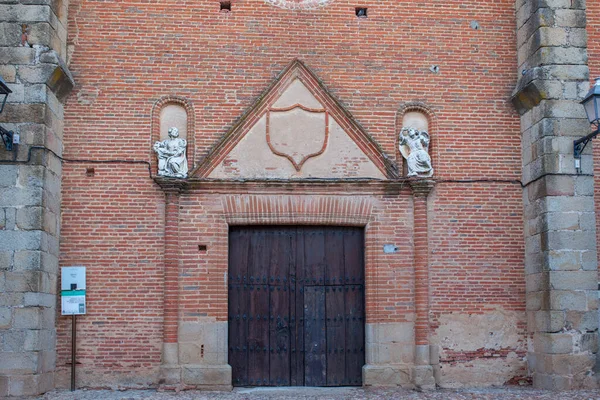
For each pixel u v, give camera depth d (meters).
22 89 12.80
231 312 14.02
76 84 14.09
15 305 12.20
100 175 13.87
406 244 14.18
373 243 14.16
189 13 14.50
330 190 14.23
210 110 14.28
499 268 14.29
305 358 14.08
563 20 14.07
